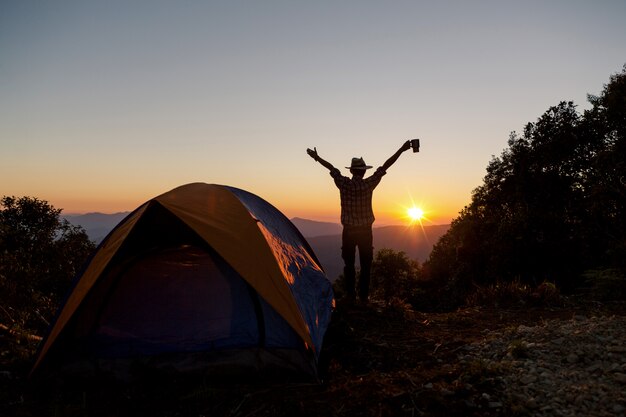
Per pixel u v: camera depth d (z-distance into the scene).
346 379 4.26
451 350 5.04
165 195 5.09
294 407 3.58
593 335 4.53
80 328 4.73
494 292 8.20
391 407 3.48
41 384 4.28
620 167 21.02
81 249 21.22
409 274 38.25
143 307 4.94
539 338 4.85
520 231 23.66
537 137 27.58
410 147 6.83
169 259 5.45
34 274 10.77
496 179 30.05
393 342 5.49
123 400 3.97
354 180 7.03
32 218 21.69
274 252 4.86
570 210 24.75
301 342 4.58
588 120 25.47
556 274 21.56
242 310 4.89
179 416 3.61
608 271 8.60
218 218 4.87
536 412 3.16
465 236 30.14
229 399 3.88
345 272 7.35
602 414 2.98
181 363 4.49
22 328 6.41
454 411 3.32
